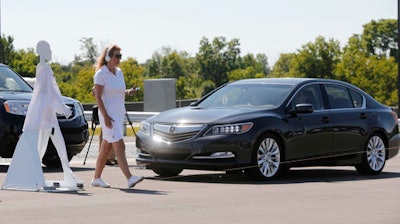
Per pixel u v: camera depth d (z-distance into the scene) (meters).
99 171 20.38
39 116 19.66
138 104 84.88
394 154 26.41
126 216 15.05
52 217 14.82
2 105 24.81
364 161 25.20
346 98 25.11
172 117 22.52
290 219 14.87
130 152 33.50
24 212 15.46
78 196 18.19
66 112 20.09
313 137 23.59
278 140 22.72
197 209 16.09
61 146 19.95
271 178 22.50
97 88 20.12
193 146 21.77
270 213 15.62
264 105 23.28
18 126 24.77
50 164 27.25
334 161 24.28
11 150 24.84
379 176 24.78
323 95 24.44
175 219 14.73
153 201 17.34
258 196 18.41
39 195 18.34
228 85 24.67
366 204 17.09
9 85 26.45
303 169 27.27
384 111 26.16
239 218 14.92
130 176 20.12
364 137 25.19
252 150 21.98
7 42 161.75
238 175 24.25
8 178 19.58
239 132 21.84
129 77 163.12
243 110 22.59
